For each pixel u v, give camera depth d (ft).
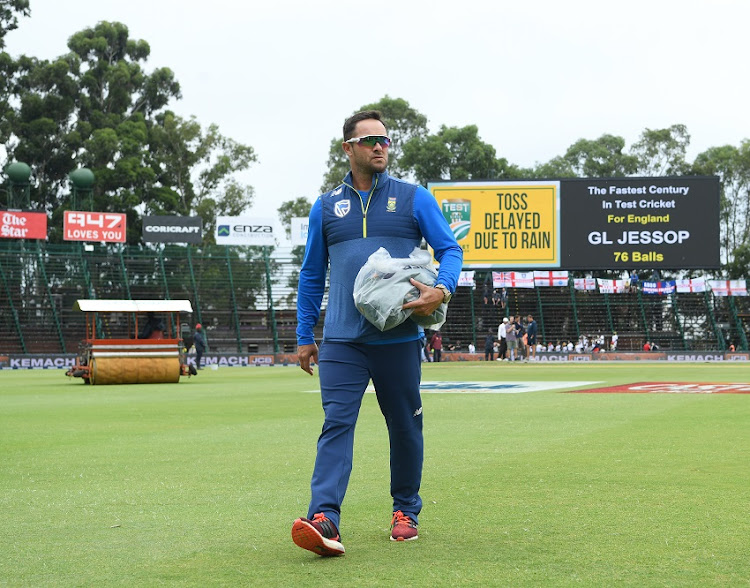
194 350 164.45
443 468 23.50
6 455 27.48
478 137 231.91
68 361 153.17
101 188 214.90
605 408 43.91
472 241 163.32
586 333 175.83
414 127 246.68
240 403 51.47
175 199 223.71
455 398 52.49
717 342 173.06
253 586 12.09
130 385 77.00
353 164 15.40
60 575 12.89
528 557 13.61
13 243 168.96
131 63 234.99
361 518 17.11
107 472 23.67
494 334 174.81
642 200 162.20
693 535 15.12
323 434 14.76
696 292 174.19
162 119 242.17
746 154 236.63
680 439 29.78
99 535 15.74
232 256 180.24
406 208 15.20
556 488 20.15
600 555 13.69
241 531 16.01
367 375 15.06
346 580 12.32
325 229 15.49
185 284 175.63
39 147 219.61
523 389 62.69
